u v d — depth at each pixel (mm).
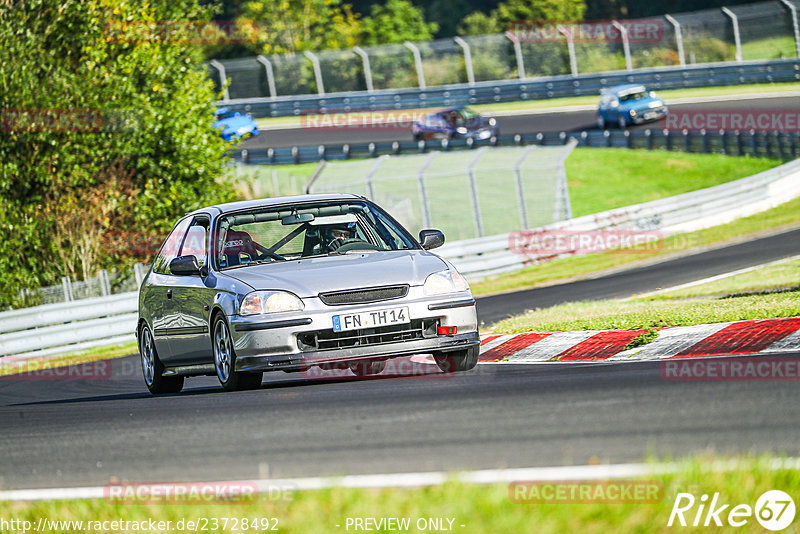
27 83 80062
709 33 184625
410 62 198375
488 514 13125
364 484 15281
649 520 12711
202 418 23875
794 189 109375
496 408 21438
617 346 32906
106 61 87688
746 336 30484
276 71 198375
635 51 197000
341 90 197250
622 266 77875
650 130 142250
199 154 89375
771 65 163125
